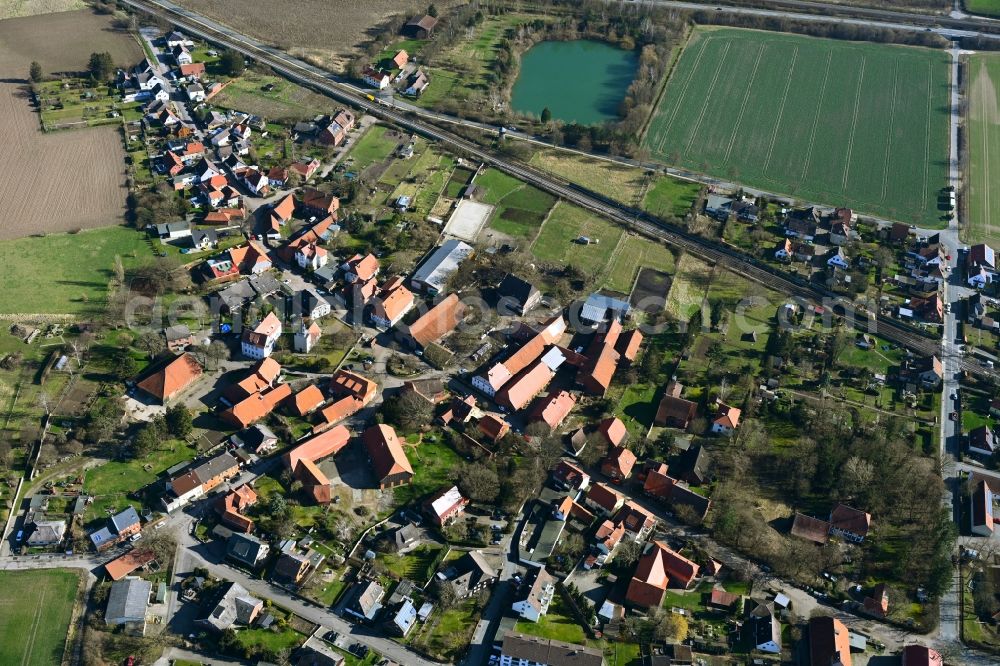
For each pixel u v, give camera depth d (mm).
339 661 152125
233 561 169375
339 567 170000
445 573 169500
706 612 167250
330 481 186000
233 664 153250
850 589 172625
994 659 162625
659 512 187500
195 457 187500
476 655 158000
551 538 177000
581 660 153000
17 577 164375
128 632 155750
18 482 179875
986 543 183625
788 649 161125
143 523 174500
